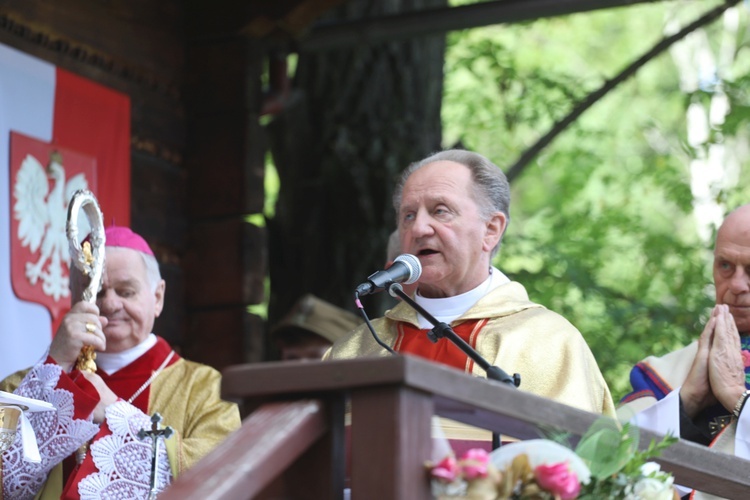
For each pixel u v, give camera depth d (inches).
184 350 480.4
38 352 407.8
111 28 459.5
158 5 482.9
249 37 489.7
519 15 532.4
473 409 167.2
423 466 159.2
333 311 456.8
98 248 309.7
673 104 976.3
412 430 157.8
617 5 532.1
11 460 289.0
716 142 690.8
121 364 326.6
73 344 298.5
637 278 729.6
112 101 447.5
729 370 308.3
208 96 489.4
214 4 491.5
